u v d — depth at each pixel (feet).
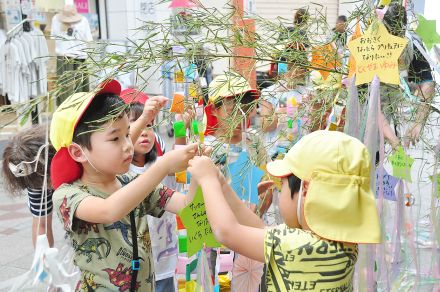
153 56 4.45
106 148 4.66
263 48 5.10
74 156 4.82
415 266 6.48
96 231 4.86
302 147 3.97
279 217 6.39
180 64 4.95
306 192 3.90
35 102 4.53
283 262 3.89
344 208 3.74
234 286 5.74
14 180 7.02
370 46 4.65
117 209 4.42
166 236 7.28
